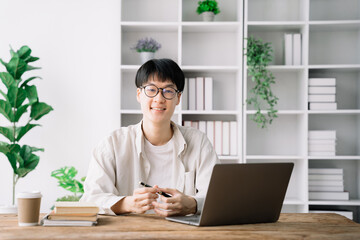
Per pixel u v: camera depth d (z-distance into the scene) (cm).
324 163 353
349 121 354
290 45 333
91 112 355
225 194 125
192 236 112
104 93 356
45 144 353
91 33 357
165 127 172
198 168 181
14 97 310
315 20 354
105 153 173
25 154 319
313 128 354
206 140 188
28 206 124
